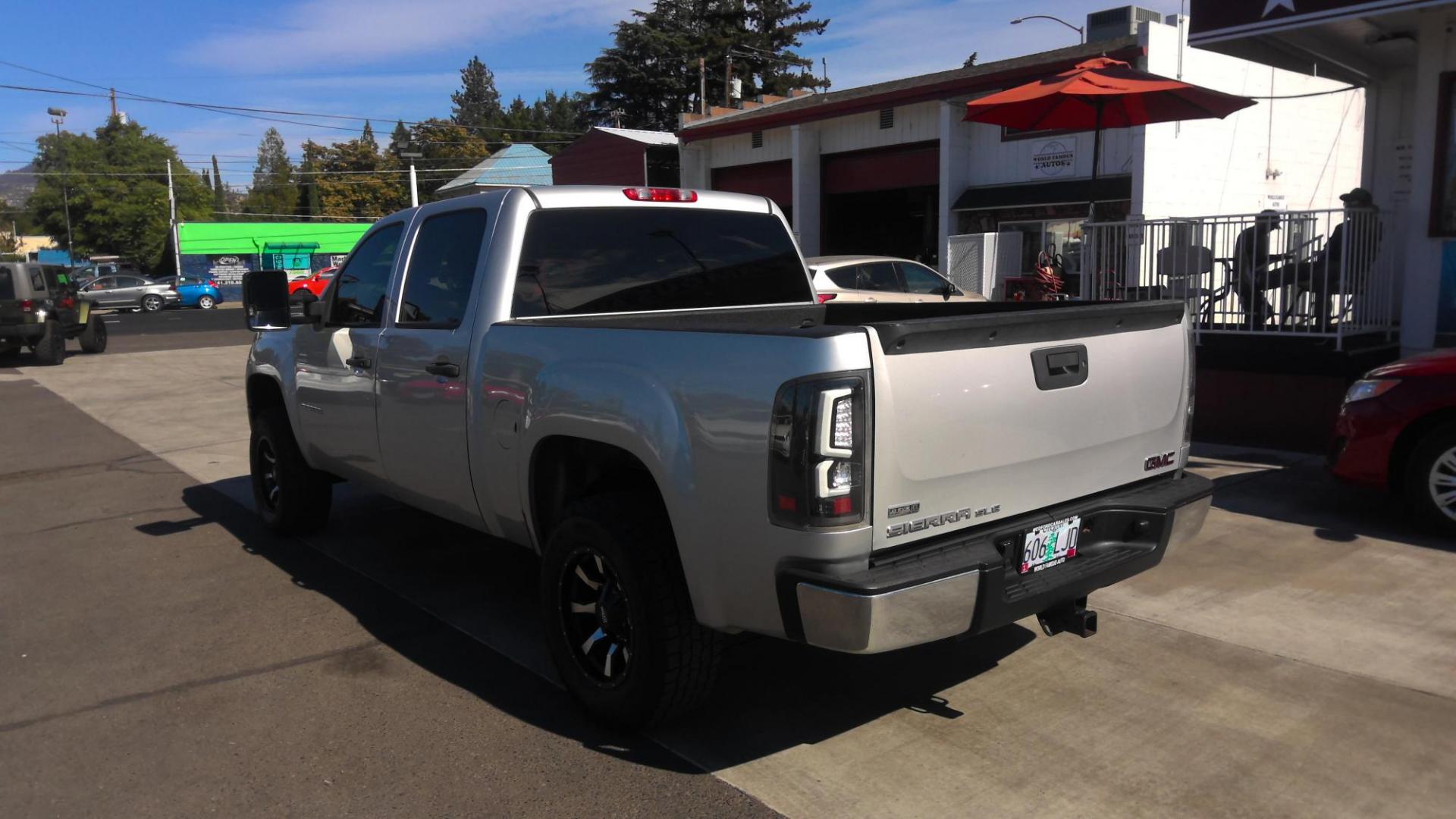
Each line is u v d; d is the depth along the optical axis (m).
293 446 6.10
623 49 53.38
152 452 9.68
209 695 4.07
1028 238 16.50
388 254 5.06
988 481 3.20
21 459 9.43
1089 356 3.48
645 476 3.76
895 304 5.02
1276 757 3.39
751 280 4.98
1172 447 3.93
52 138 82.25
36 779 3.41
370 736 3.70
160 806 3.24
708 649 3.45
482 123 104.88
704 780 3.34
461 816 3.15
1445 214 8.06
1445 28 7.91
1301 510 6.30
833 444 2.81
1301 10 7.82
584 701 3.73
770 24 55.72
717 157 23.53
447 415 4.38
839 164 20.61
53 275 19.27
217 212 94.75
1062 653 4.29
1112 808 3.11
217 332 26.97
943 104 17.30
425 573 5.63
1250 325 8.32
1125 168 15.20
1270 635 4.42
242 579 5.57
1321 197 15.91
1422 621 4.50
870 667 4.24
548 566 3.76
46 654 4.54
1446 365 5.61
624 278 4.54
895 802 3.17
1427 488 5.65
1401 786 3.20
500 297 4.18
